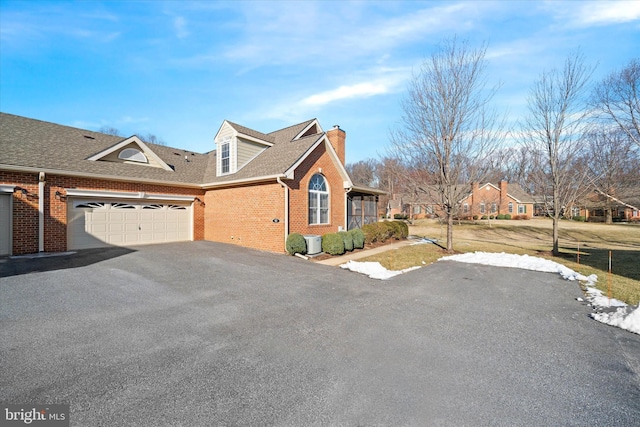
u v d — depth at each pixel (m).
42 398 2.89
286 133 17.50
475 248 15.20
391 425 2.55
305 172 13.48
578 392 3.11
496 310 5.78
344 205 16.41
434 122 13.13
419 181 14.15
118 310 5.46
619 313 5.37
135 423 2.55
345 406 2.81
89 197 12.08
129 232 13.32
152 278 7.74
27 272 7.94
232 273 8.52
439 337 4.50
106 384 3.14
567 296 6.77
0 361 3.58
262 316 5.30
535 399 2.97
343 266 10.04
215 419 2.61
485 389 3.14
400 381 3.27
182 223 15.31
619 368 3.62
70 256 10.16
